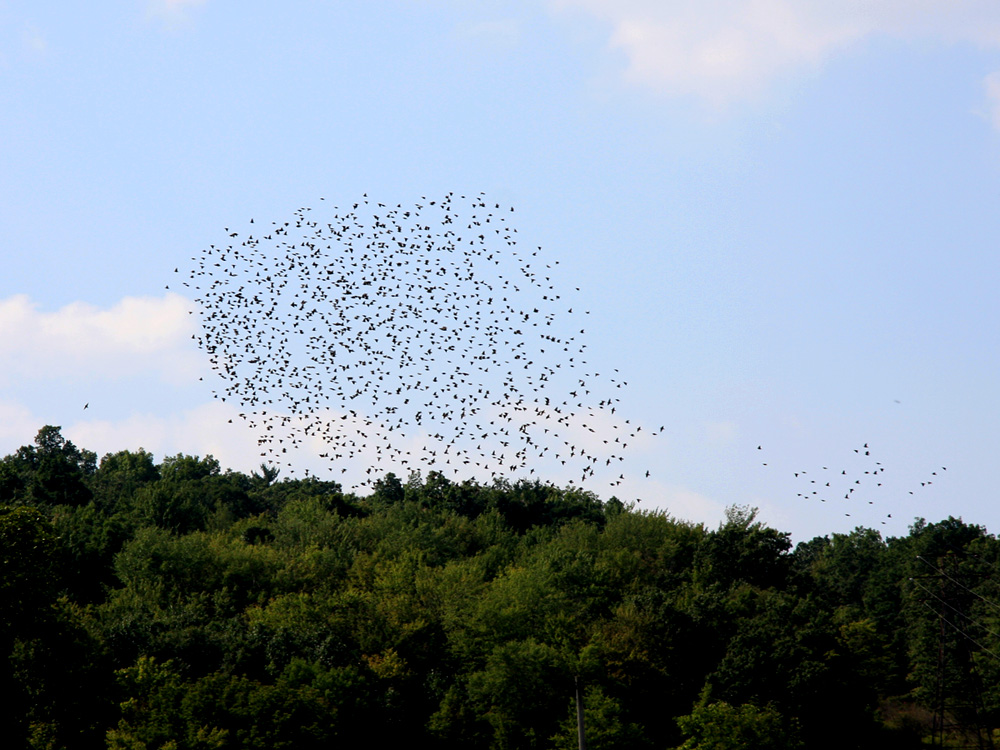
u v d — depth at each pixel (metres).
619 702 55.97
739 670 58.97
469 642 61.72
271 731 49.00
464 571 75.31
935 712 68.62
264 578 75.94
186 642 58.00
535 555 83.56
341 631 63.69
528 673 55.97
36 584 44.97
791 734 54.31
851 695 58.78
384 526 93.88
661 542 88.19
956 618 76.94
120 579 75.19
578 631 63.25
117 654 57.22
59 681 47.16
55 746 47.28
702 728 53.69
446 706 56.94
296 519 96.69
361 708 54.59
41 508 98.50
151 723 48.12
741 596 70.31
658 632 62.44
